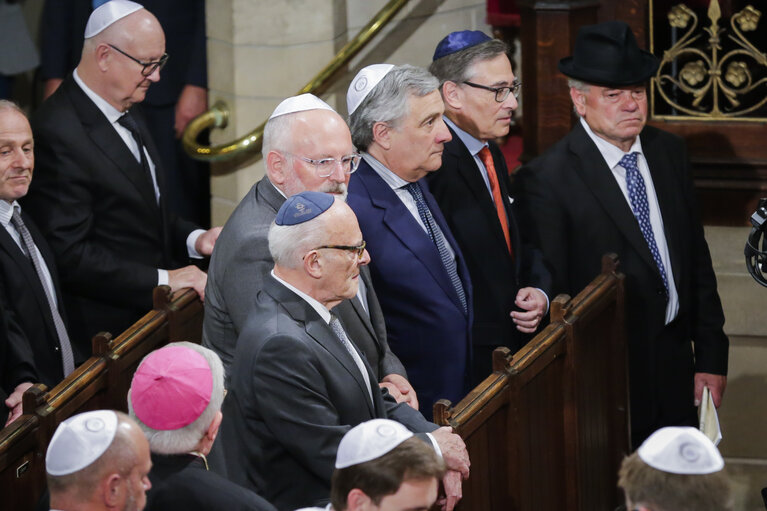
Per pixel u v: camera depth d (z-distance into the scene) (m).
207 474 11.48
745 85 22.02
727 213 22.14
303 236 12.70
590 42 17.81
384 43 24.14
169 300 17.48
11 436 13.95
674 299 18.44
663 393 18.56
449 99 17.03
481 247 16.94
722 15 22.00
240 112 23.95
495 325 16.97
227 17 23.67
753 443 21.92
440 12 24.16
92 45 18.42
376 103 15.38
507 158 24.20
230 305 13.86
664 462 9.56
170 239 19.92
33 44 27.11
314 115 14.39
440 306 15.73
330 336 12.94
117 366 16.06
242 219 14.22
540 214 18.11
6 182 16.81
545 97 21.64
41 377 17.17
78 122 18.48
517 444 15.62
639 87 17.83
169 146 24.64
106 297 18.56
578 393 17.03
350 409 12.95
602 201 18.09
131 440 10.49
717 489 9.45
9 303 16.89
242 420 12.88
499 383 15.27
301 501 12.82
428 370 15.83
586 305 17.06
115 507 10.40
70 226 18.23
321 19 23.45
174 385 11.41
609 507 18.44
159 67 18.69
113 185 18.58
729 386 21.92
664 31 22.30
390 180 15.84
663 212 18.36
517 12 23.70
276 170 14.40
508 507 15.77
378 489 10.12
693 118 22.25
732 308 21.78
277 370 12.52
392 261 15.61
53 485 10.41
